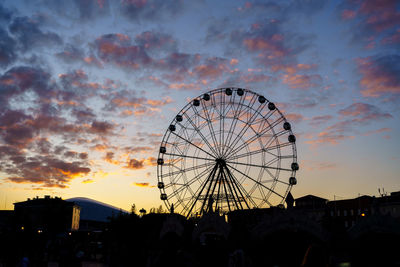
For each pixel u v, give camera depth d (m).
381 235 47.03
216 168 66.25
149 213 85.50
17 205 133.12
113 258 62.09
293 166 65.19
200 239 58.44
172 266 48.44
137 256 59.69
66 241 45.78
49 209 113.00
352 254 46.69
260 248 50.81
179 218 63.34
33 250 60.53
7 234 62.62
